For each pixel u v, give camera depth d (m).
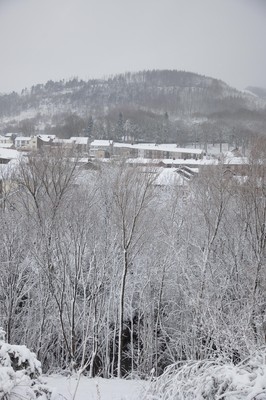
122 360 19.88
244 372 5.93
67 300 17.41
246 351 11.74
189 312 18.34
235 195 19.97
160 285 19.23
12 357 6.64
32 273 18.73
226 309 17.58
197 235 21.53
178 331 18.27
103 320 18.11
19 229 17.89
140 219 17.36
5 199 20.36
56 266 17.62
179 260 18.50
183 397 6.12
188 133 123.00
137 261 19.91
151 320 19.38
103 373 17.28
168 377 7.27
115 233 18.84
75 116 142.00
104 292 18.27
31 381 6.37
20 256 18.09
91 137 101.69
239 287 18.48
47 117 175.62
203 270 17.42
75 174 20.30
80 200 18.94
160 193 25.31
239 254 19.42
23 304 20.17
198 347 16.28
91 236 18.06
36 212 18.42
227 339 12.19
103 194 21.11
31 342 17.97
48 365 18.14
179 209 23.00
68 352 16.41
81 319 18.14
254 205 19.39
